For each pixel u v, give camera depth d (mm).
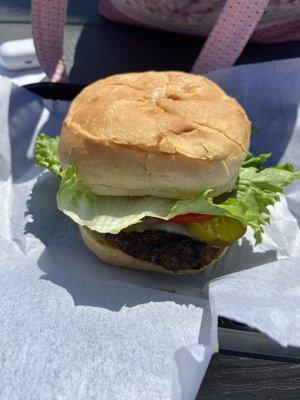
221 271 308
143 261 290
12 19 471
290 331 210
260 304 226
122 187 278
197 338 240
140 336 236
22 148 352
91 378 213
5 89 350
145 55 439
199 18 417
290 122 354
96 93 305
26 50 417
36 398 203
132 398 206
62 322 239
